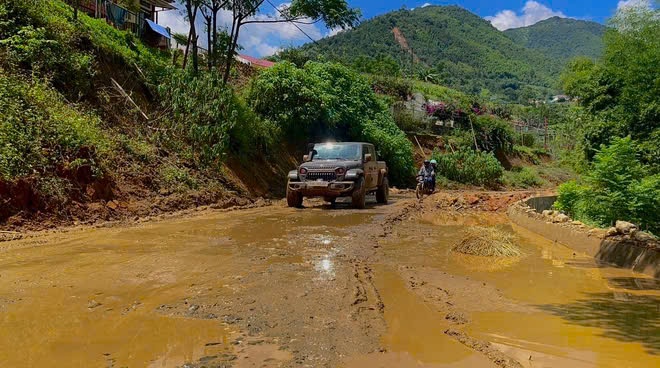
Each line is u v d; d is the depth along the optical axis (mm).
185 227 9109
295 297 4688
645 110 9469
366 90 26422
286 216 11367
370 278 5676
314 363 3209
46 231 8078
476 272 6289
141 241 7516
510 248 7633
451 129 37625
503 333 3957
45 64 11781
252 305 4414
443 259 7047
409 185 26438
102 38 14930
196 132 13984
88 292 4738
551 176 36906
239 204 13578
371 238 8445
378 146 24750
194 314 4145
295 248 7285
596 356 3475
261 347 3459
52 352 3293
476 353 3477
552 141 44875
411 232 9578
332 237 8391
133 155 12188
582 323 4242
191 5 17000
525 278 6023
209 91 14617
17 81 10406
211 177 14156
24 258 6133
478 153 32250
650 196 9172
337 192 13305
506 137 39562
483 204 15867
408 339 3746
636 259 6699
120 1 22328
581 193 10117
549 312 4570
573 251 8156
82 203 9438
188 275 5465
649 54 9000
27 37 11664
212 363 3158
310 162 14195
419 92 42469
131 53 15953
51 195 8812
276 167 18938
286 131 20969
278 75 20516
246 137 17172
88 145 10281
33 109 9938
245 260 6328
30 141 9148
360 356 3357
